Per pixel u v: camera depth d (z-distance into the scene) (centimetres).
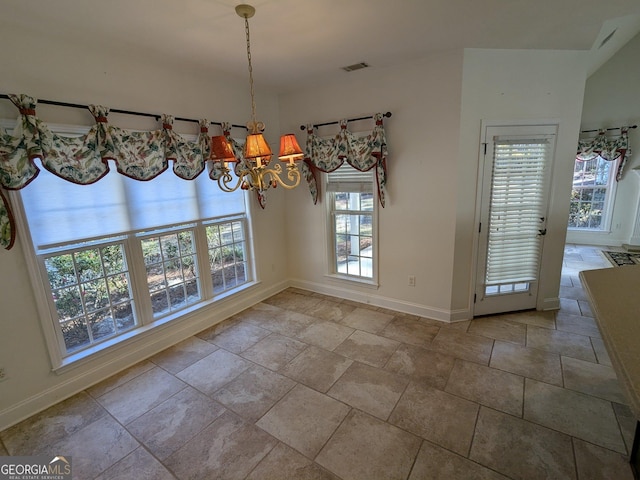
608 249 593
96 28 218
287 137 200
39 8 189
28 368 231
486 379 248
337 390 244
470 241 329
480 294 343
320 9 204
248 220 400
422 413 217
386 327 338
